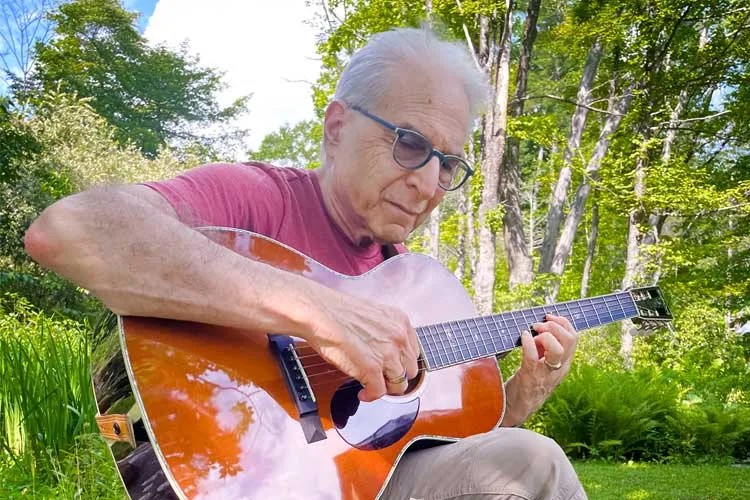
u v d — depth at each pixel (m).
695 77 16.78
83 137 19.14
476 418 1.96
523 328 2.18
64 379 3.63
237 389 1.46
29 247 1.32
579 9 16.42
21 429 3.44
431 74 1.94
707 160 18.84
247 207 1.77
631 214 16.66
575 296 21.67
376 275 1.97
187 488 1.35
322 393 1.58
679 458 8.78
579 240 22.59
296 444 1.50
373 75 1.93
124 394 1.39
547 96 16.36
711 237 16.89
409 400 1.81
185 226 1.43
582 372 10.15
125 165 19.70
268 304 1.42
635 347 15.52
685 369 12.55
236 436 1.43
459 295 2.14
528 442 1.54
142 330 1.41
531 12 16.03
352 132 1.93
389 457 1.65
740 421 9.20
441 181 2.01
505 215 16.41
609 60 18.72
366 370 1.52
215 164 1.80
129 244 1.34
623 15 15.69
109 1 29.36
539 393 2.15
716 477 6.97
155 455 1.37
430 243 19.23
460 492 1.55
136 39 31.44
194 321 1.45
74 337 5.84
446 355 1.97
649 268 15.97
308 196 1.93
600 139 16.92
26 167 14.93
